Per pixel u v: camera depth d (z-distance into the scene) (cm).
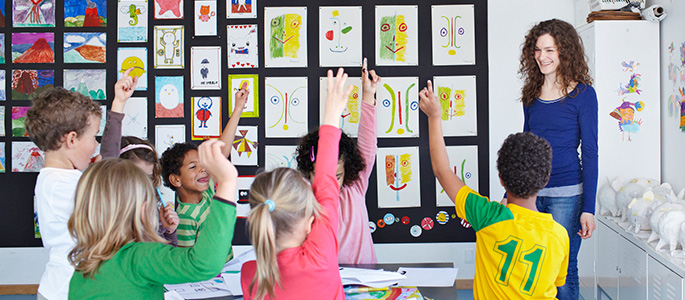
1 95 366
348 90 150
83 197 131
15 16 364
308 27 361
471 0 359
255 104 363
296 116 363
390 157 364
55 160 166
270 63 362
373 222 367
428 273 191
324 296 131
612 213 308
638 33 317
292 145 364
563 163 248
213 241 124
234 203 129
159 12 362
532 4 360
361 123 219
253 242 125
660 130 320
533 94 256
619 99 319
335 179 146
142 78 363
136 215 134
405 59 360
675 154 302
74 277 135
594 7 329
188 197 234
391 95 362
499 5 361
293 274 129
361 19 360
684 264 222
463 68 360
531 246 158
